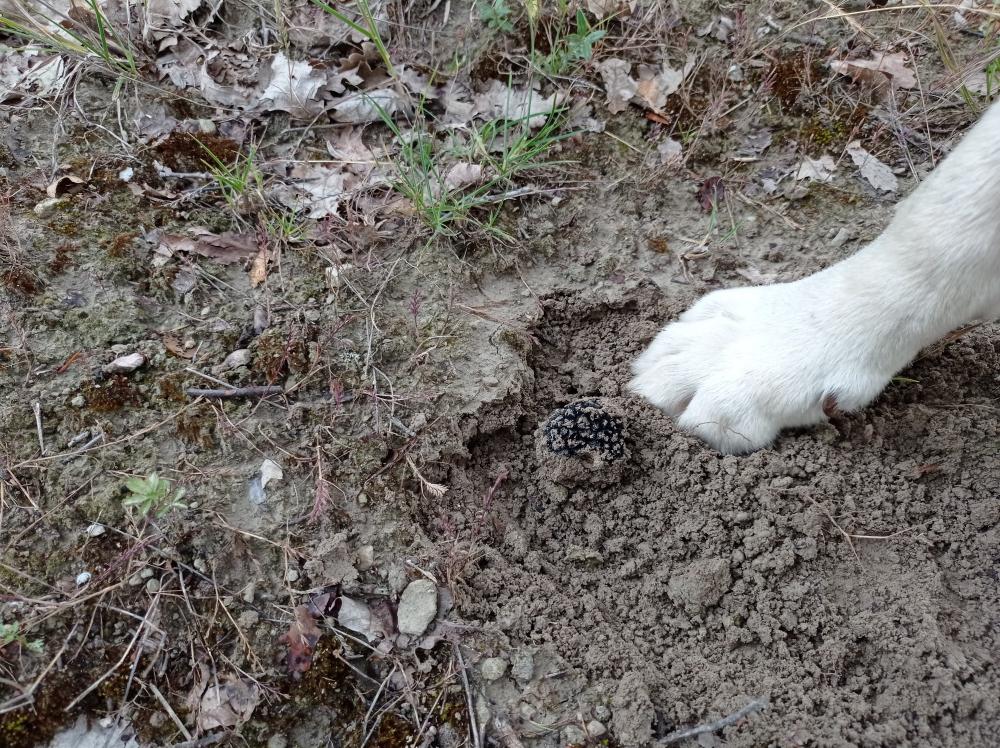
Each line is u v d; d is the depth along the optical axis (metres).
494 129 0.49
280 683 0.36
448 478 0.41
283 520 0.39
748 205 0.50
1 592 0.36
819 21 0.53
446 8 0.53
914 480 0.41
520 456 0.43
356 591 0.38
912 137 0.51
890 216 0.49
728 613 0.39
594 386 0.45
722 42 0.53
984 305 0.38
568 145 0.51
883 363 0.39
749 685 0.37
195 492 0.39
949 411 0.42
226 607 0.37
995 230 0.35
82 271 0.43
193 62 0.51
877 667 0.37
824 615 0.38
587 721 0.36
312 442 0.40
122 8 0.51
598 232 0.49
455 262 0.46
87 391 0.40
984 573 0.39
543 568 0.40
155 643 0.36
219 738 0.36
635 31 0.54
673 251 0.49
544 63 0.52
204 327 0.43
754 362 0.40
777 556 0.39
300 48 0.52
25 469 0.38
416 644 0.37
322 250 0.46
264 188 0.48
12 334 0.41
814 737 0.35
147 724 0.36
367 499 0.40
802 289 0.41
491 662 0.37
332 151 0.49
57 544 0.37
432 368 0.43
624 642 0.38
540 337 0.46
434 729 0.36
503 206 0.49
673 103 0.52
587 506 0.41
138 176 0.46
